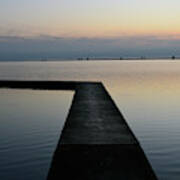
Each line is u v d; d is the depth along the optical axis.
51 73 60.97
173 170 7.06
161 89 26.25
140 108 16.62
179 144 9.26
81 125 7.50
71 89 23.09
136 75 49.41
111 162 4.71
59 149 5.39
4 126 12.03
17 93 22.59
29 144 9.24
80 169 4.43
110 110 9.79
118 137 6.24
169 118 13.66
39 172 6.91
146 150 8.66
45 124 12.42
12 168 7.15
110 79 39.50
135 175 4.21
